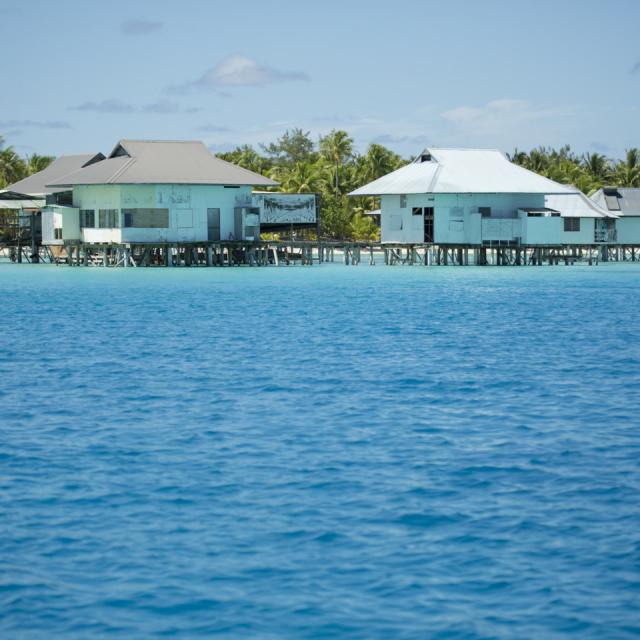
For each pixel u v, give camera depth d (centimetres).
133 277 19575
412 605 3306
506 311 13362
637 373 7938
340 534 3944
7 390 7119
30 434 5678
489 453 5209
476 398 6812
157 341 9988
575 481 4666
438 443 5438
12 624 3188
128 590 3428
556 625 3167
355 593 3400
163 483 4641
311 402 6644
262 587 3450
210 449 5297
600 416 6194
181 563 3653
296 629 3153
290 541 3869
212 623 3194
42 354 9006
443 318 12388
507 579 3503
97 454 5200
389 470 4859
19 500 4384
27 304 14188
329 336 10431
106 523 4078
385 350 9306
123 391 7069
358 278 19788
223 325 11481
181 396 6875
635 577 3516
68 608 3294
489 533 3950
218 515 4175
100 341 9994
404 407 6481
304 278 19688
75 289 16950
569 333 10812
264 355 8938
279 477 4734
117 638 3100
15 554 3744
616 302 14888
